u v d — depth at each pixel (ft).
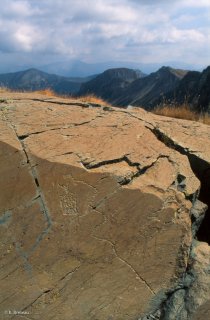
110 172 19.66
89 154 20.61
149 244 19.29
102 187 19.39
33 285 18.25
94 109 25.73
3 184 18.84
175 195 20.21
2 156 19.25
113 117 24.75
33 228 18.48
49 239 18.49
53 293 18.34
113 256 18.90
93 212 19.04
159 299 19.34
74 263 18.58
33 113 23.07
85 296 18.58
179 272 19.54
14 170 19.08
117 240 19.02
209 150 24.64
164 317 19.11
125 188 19.48
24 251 18.29
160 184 20.47
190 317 18.79
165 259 19.42
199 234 24.07
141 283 19.12
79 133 22.02
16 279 18.19
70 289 18.48
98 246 18.83
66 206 18.92
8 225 18.43
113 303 18.80
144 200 19.51
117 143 22.04
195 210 21.27
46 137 20.92
